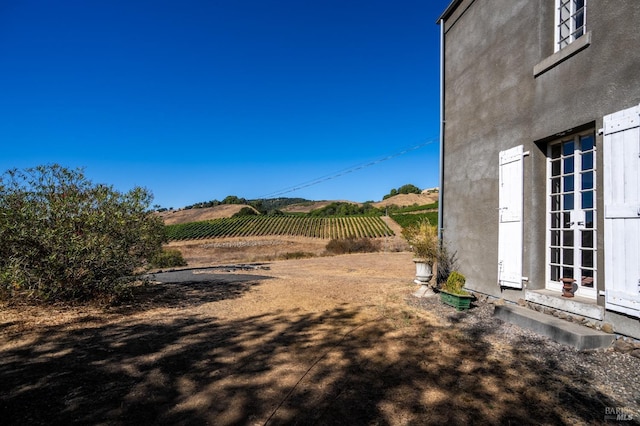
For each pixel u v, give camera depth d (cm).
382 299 665
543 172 492
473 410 261
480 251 607
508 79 540
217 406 262
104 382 298
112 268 577
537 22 482
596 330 381
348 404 268
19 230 516
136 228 624
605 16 379
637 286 339
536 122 480
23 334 423
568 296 434
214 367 334
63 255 536
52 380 300
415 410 261
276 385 298
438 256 695
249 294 723
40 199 562
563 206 477
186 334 438
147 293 725
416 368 337
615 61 367
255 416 249
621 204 356
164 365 337
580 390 292
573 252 452
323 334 442
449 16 739
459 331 455
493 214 573
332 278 1001
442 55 760
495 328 459
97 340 410
